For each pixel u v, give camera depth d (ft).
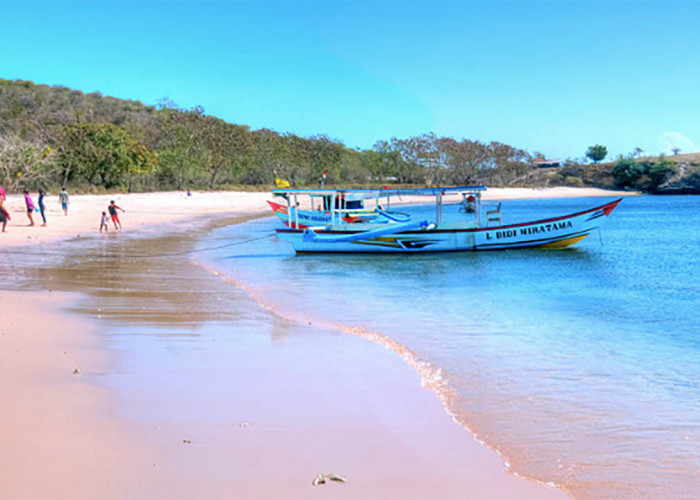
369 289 54.44
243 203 222.69
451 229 88.69
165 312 39.34
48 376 24.44
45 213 132.05
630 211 234.79
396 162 391.04
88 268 60.90
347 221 112.98
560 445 19.85
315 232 87.51
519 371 28.35
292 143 329.93
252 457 17.67
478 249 89.97
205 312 40.09
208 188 273.95
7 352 27.73
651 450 19.57
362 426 20.59
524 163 467.93
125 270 60.59
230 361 28.12
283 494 15.52
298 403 22.65
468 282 59.88
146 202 196.85
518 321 40.14
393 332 36.32
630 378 27.45
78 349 28.94
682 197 412.77
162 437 18.85
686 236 115.85
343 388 24.72
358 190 94.02
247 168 305.94
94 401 21.84
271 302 45.88
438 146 404.98
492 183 438.81
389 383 25.67
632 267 72.38
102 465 16.72
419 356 30.73
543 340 34.68
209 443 18.54
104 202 174.29
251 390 23.98
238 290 50.93
